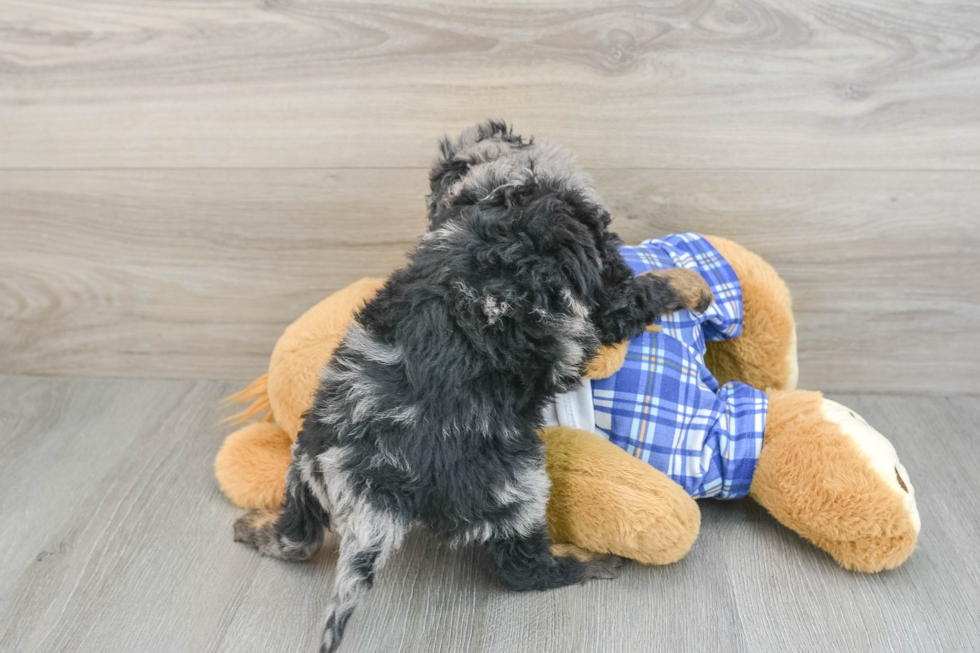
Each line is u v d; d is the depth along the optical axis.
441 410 1.15
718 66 1.67
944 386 1.91
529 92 1.73
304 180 1.84
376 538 1.14
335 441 1.19
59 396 1.99
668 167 1.77
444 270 1.21
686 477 1.41
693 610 1.25
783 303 1.60
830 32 1.62
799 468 1.32
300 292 1.96
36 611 1.28
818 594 1.28
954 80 1.64
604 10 1.64
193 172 1.84
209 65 1.74
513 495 1.19
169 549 1.43
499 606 1.28
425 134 1.78
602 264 1.26
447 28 1.68
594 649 1.18
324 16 1.69
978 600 1.26
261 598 1.30
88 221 1.91
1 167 1.86
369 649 1.19
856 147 1.71
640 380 1.40
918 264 1.80
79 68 1.76
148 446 1.77
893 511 1.24
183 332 2.02
